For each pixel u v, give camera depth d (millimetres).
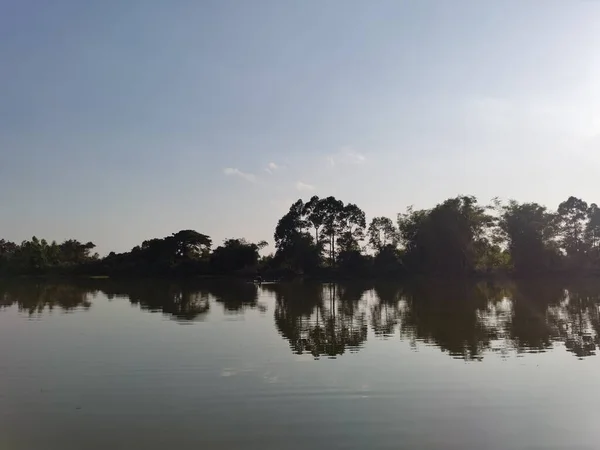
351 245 122875
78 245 161875
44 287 80875
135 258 135625
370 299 54531
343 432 13266
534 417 14406
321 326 32188
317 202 122688
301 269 116938
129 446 12453
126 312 41094
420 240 103000
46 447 12445
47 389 17141
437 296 58062
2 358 22016
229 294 63500
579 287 72875
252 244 128375
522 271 102500
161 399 16000
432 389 17047
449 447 12344
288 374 19062
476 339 26859
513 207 106000
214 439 12836
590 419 14242
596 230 115500
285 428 13539
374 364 20750
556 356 22281
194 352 23250
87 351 23547
